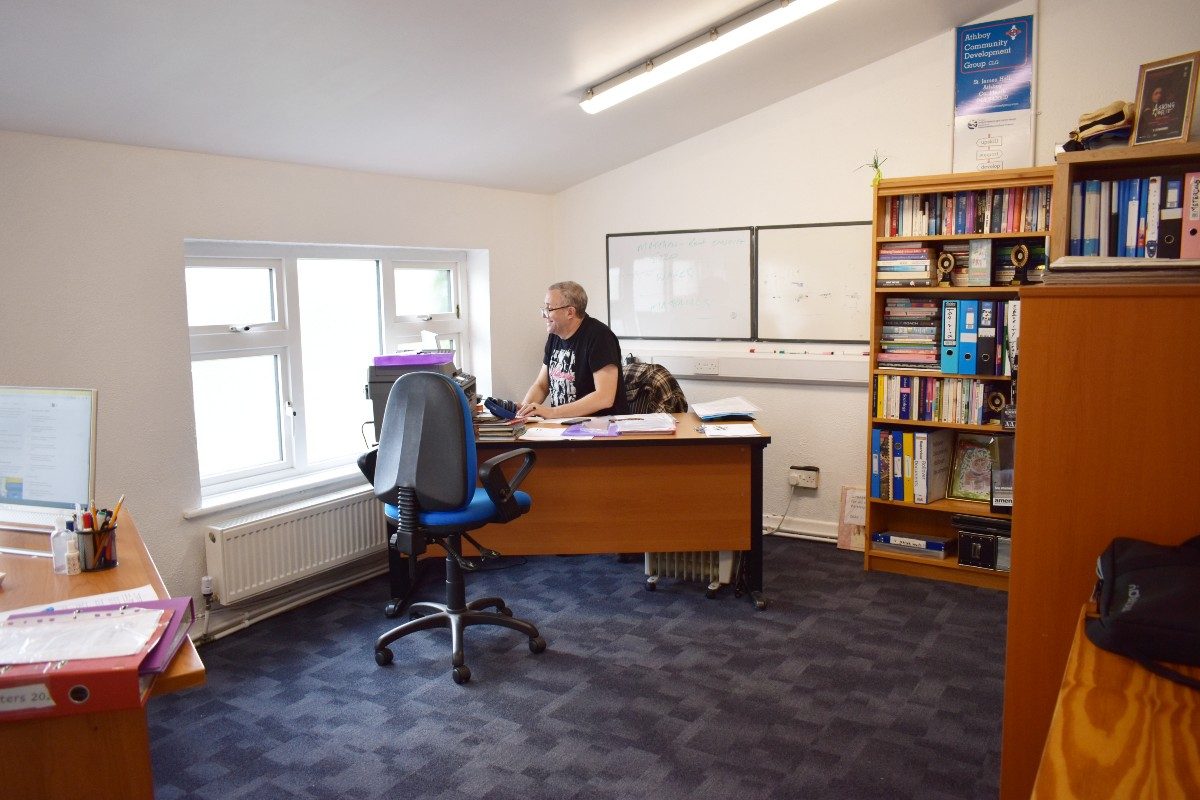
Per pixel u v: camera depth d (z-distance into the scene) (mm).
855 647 3088
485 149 3896
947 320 3662
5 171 2602
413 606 3346
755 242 4426
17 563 2025
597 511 3486
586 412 3756
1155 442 1474
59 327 2770
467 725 2580
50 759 1462
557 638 3203
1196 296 1420
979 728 2506
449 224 4277
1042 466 1558
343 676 2922
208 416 3488
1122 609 1235
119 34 2225
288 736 2531
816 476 4375
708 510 3467
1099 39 3592
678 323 4707
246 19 2287
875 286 3777
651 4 2787
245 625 3371
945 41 3854
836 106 4137
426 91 3070
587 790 2232
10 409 2141
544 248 4957
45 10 2047
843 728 2520
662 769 2322
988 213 3602
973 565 3703
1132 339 1470
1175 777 922
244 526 3234
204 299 3426
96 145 2830
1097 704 1085
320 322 3898
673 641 3160
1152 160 2656
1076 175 2842
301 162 3490
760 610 3451
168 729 2580
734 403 3725
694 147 4527
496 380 4668
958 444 3941
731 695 2734
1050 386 1534
